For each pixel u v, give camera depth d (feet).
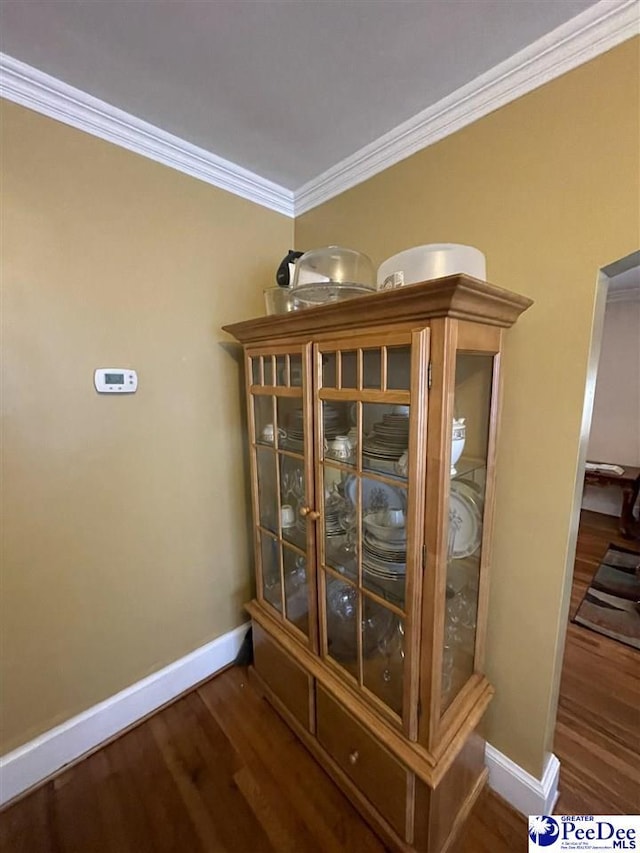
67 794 4.16
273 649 4.97
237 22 2.96
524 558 3.72
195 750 4.65
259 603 5.33
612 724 5.06
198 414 5.26
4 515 3.85
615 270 3.16
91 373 4.26
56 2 2.80
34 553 4.06
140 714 5.03
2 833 3.84
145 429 4.76
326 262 4.01
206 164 4.84
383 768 3.58
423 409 2.82
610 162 2.92
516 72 3.27
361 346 3.22
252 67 3.42
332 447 3.78
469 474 3.64
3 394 3.74
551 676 3.67
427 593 3.06
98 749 4.65
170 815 3.96
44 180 3.78
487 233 3.65
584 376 3.22
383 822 3.67
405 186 4.30
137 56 3.30
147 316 4.64
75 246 4.03
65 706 4.44
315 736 4.49
